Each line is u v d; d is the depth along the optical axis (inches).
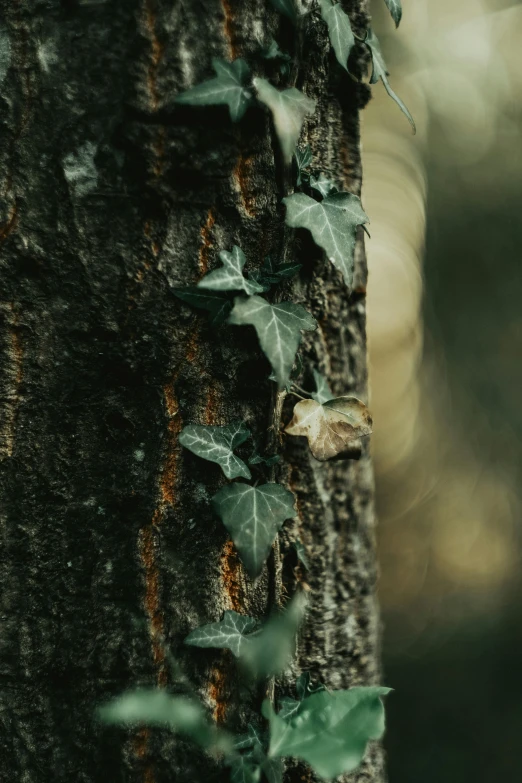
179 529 32.4
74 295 32.1
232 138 32.1
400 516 151.5
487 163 138.7
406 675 107.7
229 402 32.6
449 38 132.0
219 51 31.9
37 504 32.4
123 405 32.4
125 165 31.9
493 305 140.3
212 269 32.2
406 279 157.1
